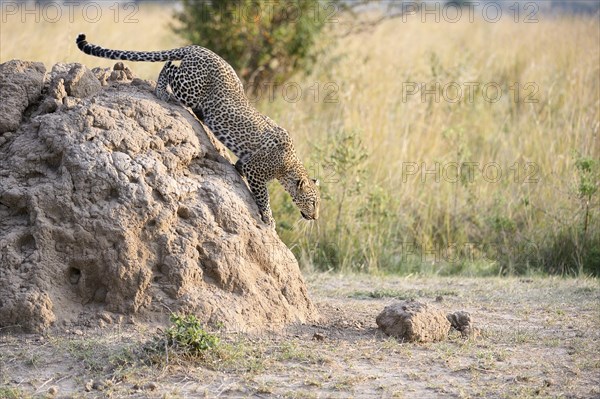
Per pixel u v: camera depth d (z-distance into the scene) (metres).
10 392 8.55
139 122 10.87
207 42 24.17
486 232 17.70
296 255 16.41
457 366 9.96
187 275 10.32
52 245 10.10
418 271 16.36
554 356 10.54
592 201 17.64
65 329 9.88
